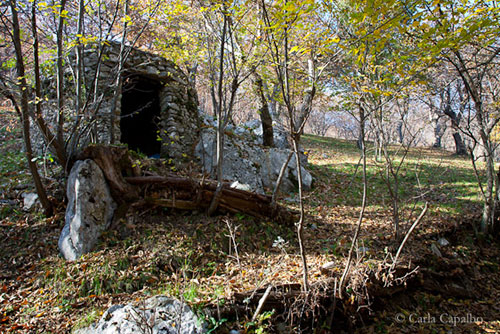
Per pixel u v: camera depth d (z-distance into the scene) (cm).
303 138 1886
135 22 605
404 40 424
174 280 388
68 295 354
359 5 286
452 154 1675
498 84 626
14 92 430
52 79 679
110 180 470
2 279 372
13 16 405
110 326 296
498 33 345
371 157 1237
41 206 481
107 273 380
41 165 602
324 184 866
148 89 833
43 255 413
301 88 602
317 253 466
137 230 455
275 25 287
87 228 422
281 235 514
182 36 647
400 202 736
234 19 464
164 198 495
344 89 515
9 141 814
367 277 390
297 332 331
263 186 782
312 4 275
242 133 953
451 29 349
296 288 364
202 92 1423
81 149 492
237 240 476
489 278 500
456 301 447
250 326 320
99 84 645
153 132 938
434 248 504
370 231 553
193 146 774
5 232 438
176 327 296
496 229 588
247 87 859
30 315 325
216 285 373
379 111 519
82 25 552
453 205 698
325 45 335
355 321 369
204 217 505
